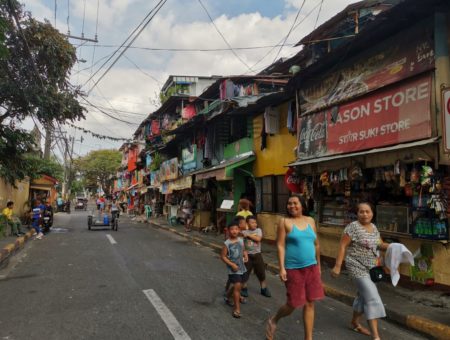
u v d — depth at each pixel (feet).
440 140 20.29
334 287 24.97
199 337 16.51
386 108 24.50
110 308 20.57
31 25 44.37
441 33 20.99
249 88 54.39
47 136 94.63
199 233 60.59
